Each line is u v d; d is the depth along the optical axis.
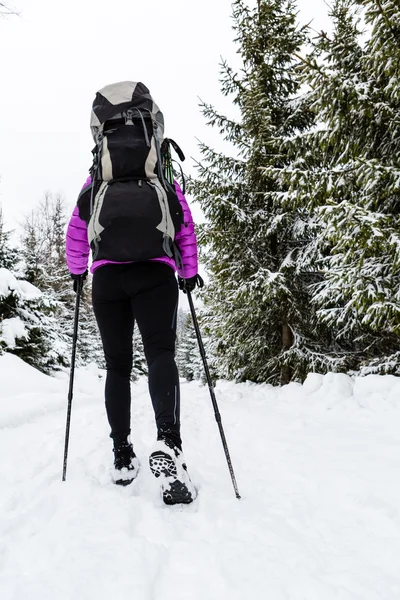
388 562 1.25
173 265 1.83
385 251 3.87
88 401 5.21
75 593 1.05
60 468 2.08
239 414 3.58
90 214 1.75
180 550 1.27
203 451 2.45
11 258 10.12
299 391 4.61
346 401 3.67
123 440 1.88
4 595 1.05
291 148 5.78
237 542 1.32
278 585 1.10
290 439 2.60
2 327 8.11
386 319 4.15
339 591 1.08
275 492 1.78
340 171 4.26
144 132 1.76
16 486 1.87
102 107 1.82
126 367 1.92
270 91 7.73
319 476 1.92
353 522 1.51
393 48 3.71
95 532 1.36
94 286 1.83
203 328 8.37
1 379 5.43
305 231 6.79
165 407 1.64
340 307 5.61
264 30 7.69
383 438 2.53
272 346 7.50
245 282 6.57
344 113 4.14
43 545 1.30
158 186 1.72
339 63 4.65
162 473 1.55
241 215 6.79
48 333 9.15
